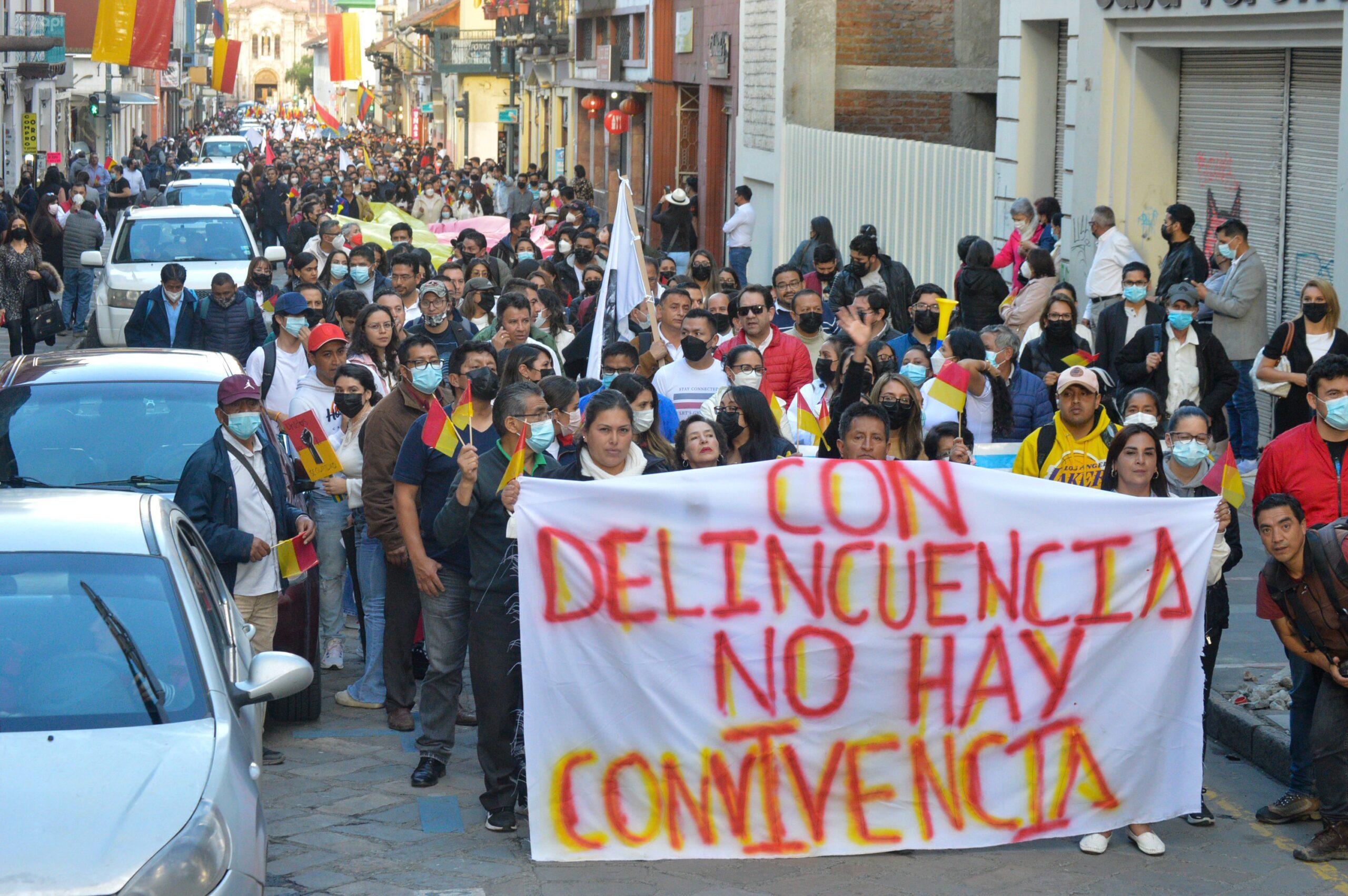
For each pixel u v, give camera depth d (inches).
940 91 1104.8
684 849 275.6
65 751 207.0
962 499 281.1
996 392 386.3
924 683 280.7
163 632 229.8
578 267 723.4
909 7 1098.7
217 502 324.2
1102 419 330.3
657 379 409.7
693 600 276.7
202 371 377.1
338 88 6535.4
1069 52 712.4
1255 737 331.9
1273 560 280.5
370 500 343.9
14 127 1936.5
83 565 238.2
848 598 278.8
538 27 2252.7
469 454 282.5
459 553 308.0
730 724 277.1
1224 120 639.8
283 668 238.5
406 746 340.8
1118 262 604.7
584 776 275.1
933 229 847.1
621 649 275.6
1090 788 283.4
